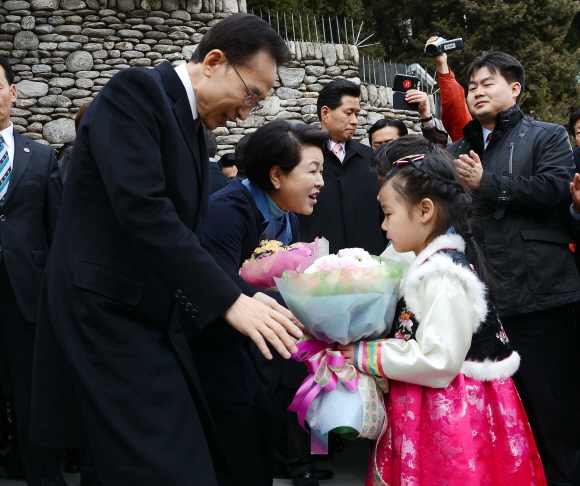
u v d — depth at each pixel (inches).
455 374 65.0
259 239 89.5
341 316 67.9
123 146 61.8
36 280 118.9
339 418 68.5
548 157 114.5
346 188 142.3
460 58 673.6
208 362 78.3
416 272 68.0
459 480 64.3
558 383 109.5
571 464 108.0
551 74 669.3
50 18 295.1
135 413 60.2
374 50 647.1
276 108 320.5
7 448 146.1
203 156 71.7
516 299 109.3
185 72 69.4
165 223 60.8
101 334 61.8
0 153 123.6
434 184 70.1
